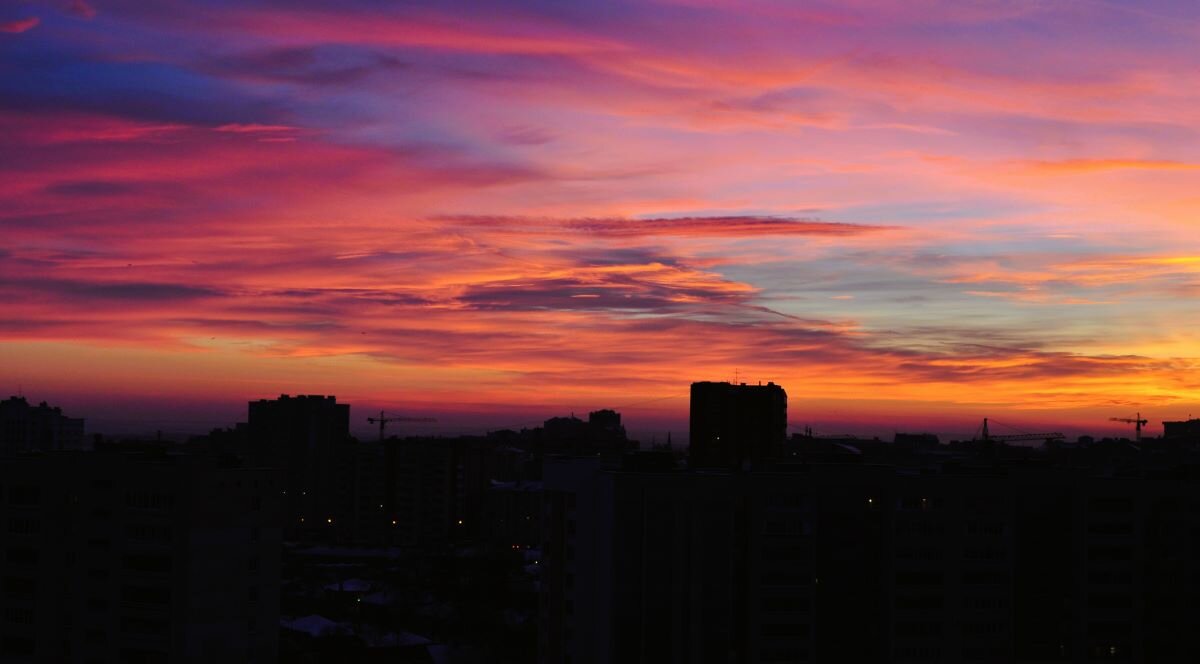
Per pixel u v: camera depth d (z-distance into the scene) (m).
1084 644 180.62
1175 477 199.88
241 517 166.00
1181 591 183.50
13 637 167.88
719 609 163.75
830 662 170.12
